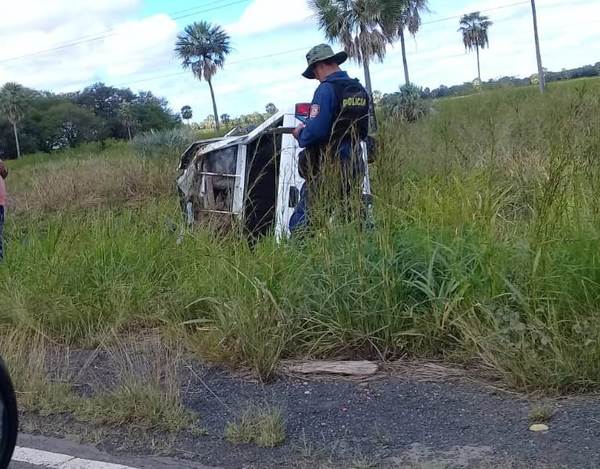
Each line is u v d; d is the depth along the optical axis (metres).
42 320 5.98
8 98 69.38
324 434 3.98
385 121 6.27
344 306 5.12
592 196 5.21
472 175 6.38
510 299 4.77
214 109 40.91
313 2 25.78
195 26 40.59
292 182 7.18
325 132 6.05
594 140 5.60
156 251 6.82
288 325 5.12
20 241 7.73
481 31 50.69
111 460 3.85
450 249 5.09
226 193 7.87
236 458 3.79
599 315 4.44
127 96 84.88
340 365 4.85
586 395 4.16
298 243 5.73
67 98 84.69
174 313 5.90
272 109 11.94
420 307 5.02
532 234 5.06
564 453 3.53
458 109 18.22
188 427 4.16
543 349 4.40
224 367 5.03
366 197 5.61
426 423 4.02
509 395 4.27
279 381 4.75
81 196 16.02
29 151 77.00
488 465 3.48
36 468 3.79
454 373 4.64
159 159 17.77
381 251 5.19
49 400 4.59
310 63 6.28
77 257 6.66
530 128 10.30
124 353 5.30
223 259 5.83
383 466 3.58
